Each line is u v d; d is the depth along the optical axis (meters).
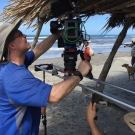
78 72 1.67
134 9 3.60
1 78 1.54
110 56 5.12
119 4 3.19
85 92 2.00
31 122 1.68
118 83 9.36
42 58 22.84
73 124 4.97
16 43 1.65
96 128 1.94
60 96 1.51
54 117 5.40
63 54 2.03
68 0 2.17
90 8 3.05
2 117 1.59
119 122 4.93
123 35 4.95
